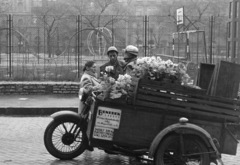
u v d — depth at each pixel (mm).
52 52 25141
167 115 5934
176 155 5789
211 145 5711
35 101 13750
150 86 5895
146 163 6559
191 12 32094
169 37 25094
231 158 7555
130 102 5961
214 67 6551
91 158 7184
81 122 6918
